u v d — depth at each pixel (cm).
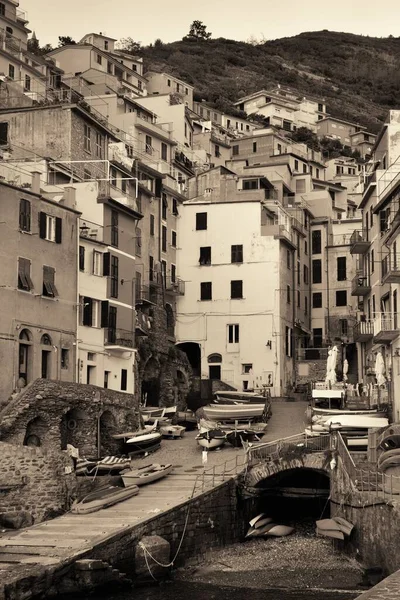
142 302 7825
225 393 7750
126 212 7288
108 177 7688
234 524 5231
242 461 5778
